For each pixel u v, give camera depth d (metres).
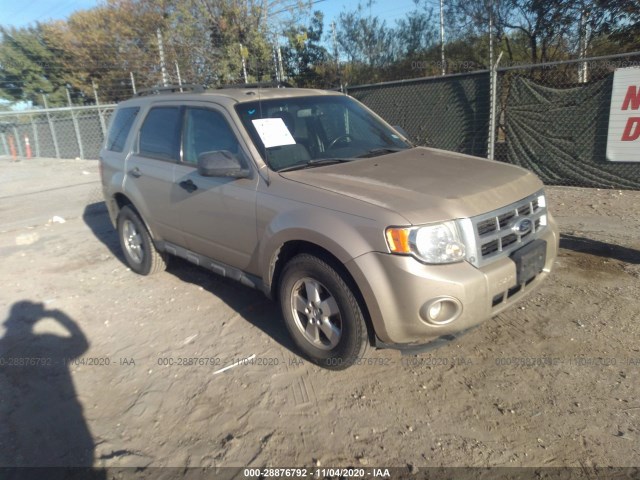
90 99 28.70
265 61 16.45
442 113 9.10
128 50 24.14
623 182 7.36
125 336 4.19
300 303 3.47
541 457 2.61
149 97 5.13
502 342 3.64
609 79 7.18
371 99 9.95
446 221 2.88
